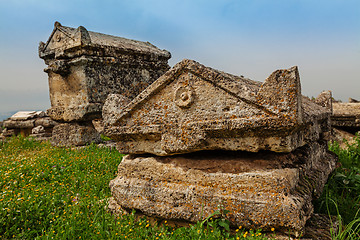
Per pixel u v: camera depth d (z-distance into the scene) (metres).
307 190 3.11
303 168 3.46
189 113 3.09
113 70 8.66
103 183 4.72
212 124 2.93
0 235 3.05
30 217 3.35
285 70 2.63
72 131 8.53
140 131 3.37
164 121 3.23
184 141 3.09
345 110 9.06
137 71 9.38
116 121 3.51
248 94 2.77
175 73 3.12
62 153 7.22
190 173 3.19
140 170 3.49
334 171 5.02
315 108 4.46
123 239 2.94
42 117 14.49
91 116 8.27
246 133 2.85
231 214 2.86
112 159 6.11
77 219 3.31
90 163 5.82
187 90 3.09
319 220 3.06
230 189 2.95
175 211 3.12
